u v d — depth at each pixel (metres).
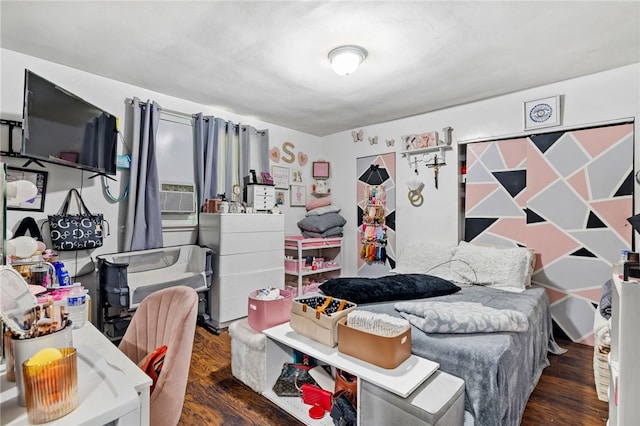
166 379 1.11
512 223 3.06
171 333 1.30
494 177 3.16
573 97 2.71
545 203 2.87
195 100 3.26
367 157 4.18
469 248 3.01
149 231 2.91
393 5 1.77
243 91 3.03
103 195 2.76
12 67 2.30
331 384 1.84
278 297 2.14
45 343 0.80
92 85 2.67
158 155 3.05
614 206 2.55
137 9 1.82
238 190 3.56
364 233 4.19
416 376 1.42
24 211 2.35
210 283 2.98
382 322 1.62
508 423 1.46
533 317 2.06
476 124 3.24
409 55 2.32
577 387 2.05
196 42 2.17
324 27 1.99
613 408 1.30
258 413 1.81
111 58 2.40
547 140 2.86
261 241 3.34
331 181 4.62
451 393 1.35
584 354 2.52
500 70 2.56
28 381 0.68
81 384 0.84
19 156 2.31
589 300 2.67
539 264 2.90
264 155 3.93
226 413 1.80
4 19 1.91
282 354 2.01
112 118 2.66
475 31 2.02
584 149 2.68
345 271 4.41
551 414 1.78
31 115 1.94
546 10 1.81
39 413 0.68
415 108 3.48
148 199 2.94
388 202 3.97
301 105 3.39
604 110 2.57
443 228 3.49
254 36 2.09
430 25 1.96
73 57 2.39
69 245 2.41
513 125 3.02
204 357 2.49
